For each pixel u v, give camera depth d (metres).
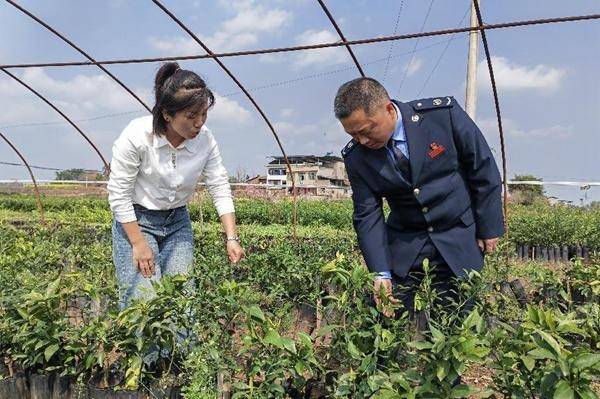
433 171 2.96
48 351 2.84
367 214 3.17
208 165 3.67
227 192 3.76
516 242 11.46
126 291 3.42
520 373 2.31
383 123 2.76
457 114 2.93
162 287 2.70
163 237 3.58
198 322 2.75
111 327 2.95
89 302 3.49
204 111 2.97
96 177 32.62
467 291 2.83
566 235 11.24
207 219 17.31
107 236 8.20
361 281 2.56
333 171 49.50
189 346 2.93
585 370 1.90
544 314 2.15
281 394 2.48
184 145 3.38
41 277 4.22
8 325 3.12
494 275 5.54
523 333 2.19
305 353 2.44
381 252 3.12
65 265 5.89
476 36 12.94
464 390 2.06
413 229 3.18
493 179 2.97
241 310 2.56
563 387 1.86
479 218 3.07
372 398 2.16
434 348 2.03
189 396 2.64
